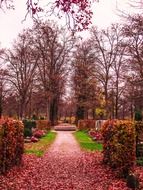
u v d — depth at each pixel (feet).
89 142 128.06
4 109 248.93
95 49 205.16
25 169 61.98
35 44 206.39
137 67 111.24
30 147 105.91
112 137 61.31
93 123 212.64
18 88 211.00
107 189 47.83
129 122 57.11
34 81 222.69
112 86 191.42
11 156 57.93
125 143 55.93
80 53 224.12
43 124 203.41
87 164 69.26
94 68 208.44
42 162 72.28
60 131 214.28
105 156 67.82
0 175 54.13
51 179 54.65
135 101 118.62
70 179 55.01
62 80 227.40
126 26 98.78
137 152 69.51
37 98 233.14
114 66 190.08
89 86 230.07
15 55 207.72
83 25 39.52
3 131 54.80
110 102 205.16
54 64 221.66
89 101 233.76
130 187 47.47
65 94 260.21
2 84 209.77
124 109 196.24
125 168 55.42
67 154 88.89
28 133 137.80
